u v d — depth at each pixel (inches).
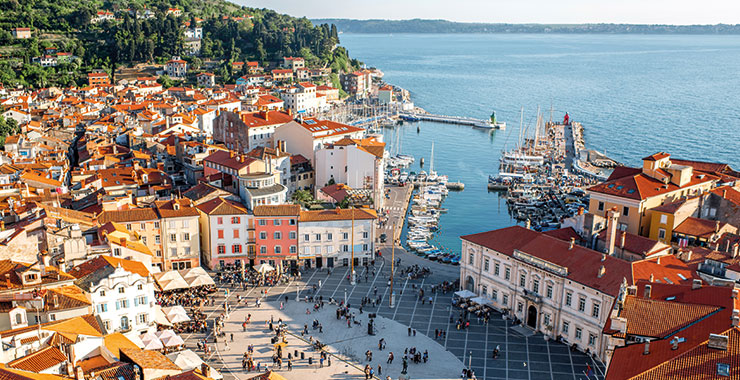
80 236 4884.4
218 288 5836.6
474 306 5462.6
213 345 4731.8
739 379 2667.3
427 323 5201.8
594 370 4424.2
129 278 4564.5
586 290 4606.3
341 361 4544.8
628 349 3230.8
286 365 4471.0
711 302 3523.6
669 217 5787.4
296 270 6264.8
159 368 3331.7
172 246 6200.8
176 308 5000.0
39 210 5334.6
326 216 6412.4
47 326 3722.9
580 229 5610.2
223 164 7564.0
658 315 3408.0
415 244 7450.8
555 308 4877.0
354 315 5329.7
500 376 4345.5
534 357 4628.4
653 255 5000.0
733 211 5940.0
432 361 4557.1
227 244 6328.7
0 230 4645.7
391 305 5516.7
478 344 4832.7
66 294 4173.2
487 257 5521.7
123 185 7751.0
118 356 3740.2
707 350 2847.0
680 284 4254.4
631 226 5989.2
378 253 6904.5
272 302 5556.1
